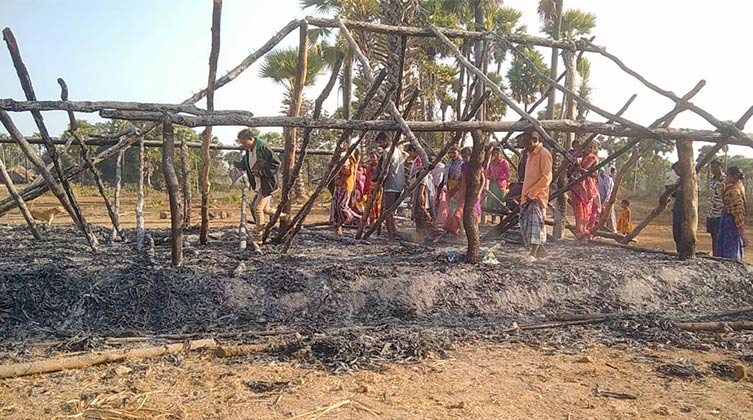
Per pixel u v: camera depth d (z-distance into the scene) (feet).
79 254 22.72
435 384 12.80
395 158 30.22
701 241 49.26
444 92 72.95
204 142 24.94
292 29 24.45
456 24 60.75
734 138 23.59
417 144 20.61
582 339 16.56
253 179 26.20
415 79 50.55
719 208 27.99
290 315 18.03
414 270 20.59
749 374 13.71
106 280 18.06
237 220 56.85
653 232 57.77
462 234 32.73
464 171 29.91
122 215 61.46
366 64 23.70
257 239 26.61
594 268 21.88
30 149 19.93
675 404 11.87
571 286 20.71
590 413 11.35
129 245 25.94
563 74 31.12
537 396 12.21
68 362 13.43
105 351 14.25
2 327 15.88
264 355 14.73
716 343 16.40
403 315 18.53
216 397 11.89
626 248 28.55
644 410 11.53
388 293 19.21
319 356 14.53
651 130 23.34
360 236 30.04
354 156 33.94
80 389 12.27
